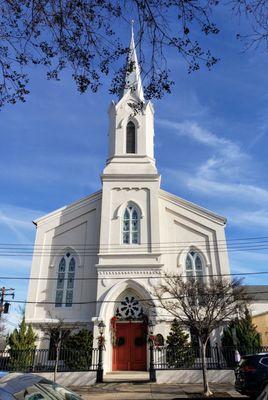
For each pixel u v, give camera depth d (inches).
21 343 963.3
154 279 1031.0
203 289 863.7
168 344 952.3
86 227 1170.6
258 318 1305.4
